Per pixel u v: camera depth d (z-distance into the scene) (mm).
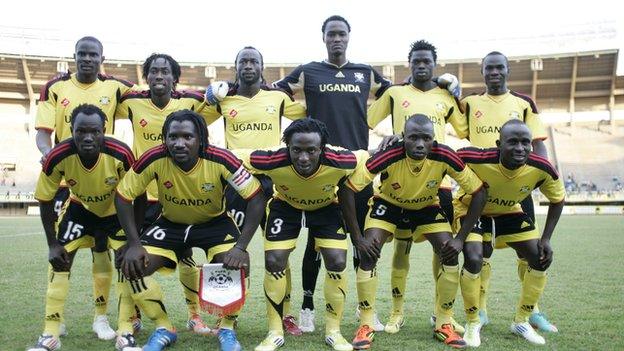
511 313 4586
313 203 3658
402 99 4562
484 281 4164
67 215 3666
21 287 5676
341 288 3562
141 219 3643
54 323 3422
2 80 35531
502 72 4547
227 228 3641
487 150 3844
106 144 3465
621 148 34875
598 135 36344
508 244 4016
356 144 4668
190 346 3490
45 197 3428
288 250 3621
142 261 3324
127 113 4504
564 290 5512
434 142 3695
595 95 37781
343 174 3547
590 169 33406
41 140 4301
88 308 4734
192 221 3625
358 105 4680
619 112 37750
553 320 4188
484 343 3578
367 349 3434
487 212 4070
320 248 3652
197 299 4059
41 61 35562
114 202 3418
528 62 36781
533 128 4688
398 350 3404
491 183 3844
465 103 4707
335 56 4734
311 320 4086
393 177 3719
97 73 4469
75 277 6480
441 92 4629
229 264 3348
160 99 4367
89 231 3717
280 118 4656
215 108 4617
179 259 3877
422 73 4465
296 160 3357
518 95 4711
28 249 9945
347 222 3682
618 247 10094
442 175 3721
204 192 3443
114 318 4367
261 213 3480
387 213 3895
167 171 3385
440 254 3760
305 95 4777
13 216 27562
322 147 3473
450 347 3480
